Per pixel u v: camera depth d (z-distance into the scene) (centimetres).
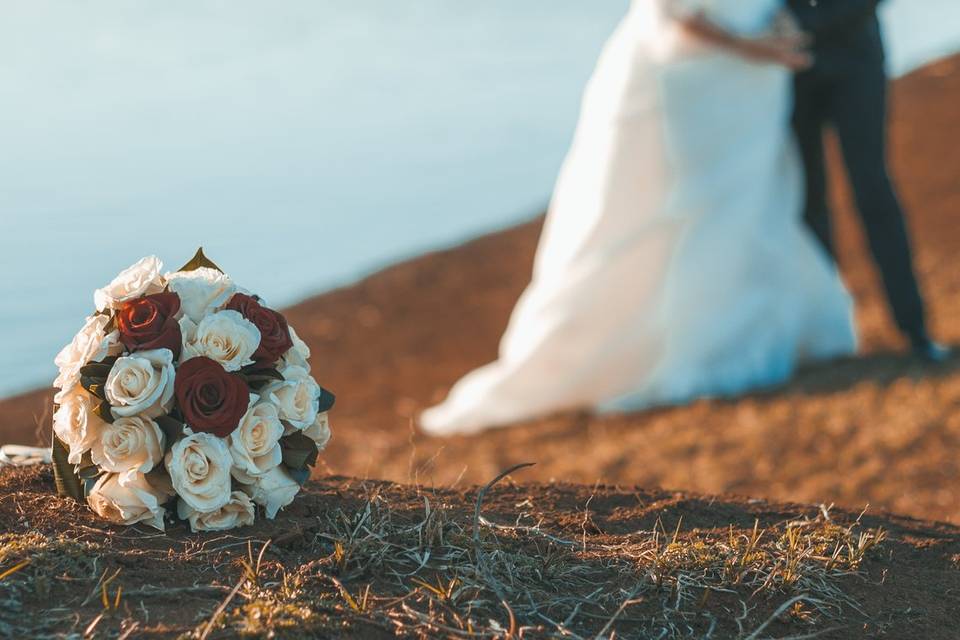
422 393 1153
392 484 322
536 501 315
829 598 254
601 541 281
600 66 896
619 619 236
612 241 877
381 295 1596
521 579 249
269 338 264
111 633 207
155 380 250
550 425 885
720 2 827
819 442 733
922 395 781
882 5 836
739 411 816
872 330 1014
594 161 884
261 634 208
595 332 891
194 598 225
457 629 221
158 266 273
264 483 262
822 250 929
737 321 873
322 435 275
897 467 671
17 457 307
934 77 2309
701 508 315
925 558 288
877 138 859
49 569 228
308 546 258
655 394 882
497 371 964
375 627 220
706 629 236
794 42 825
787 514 316
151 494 255
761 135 857
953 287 1166
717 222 860
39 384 1232
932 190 1656
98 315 266
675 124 849
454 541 263
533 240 1827
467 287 1609
